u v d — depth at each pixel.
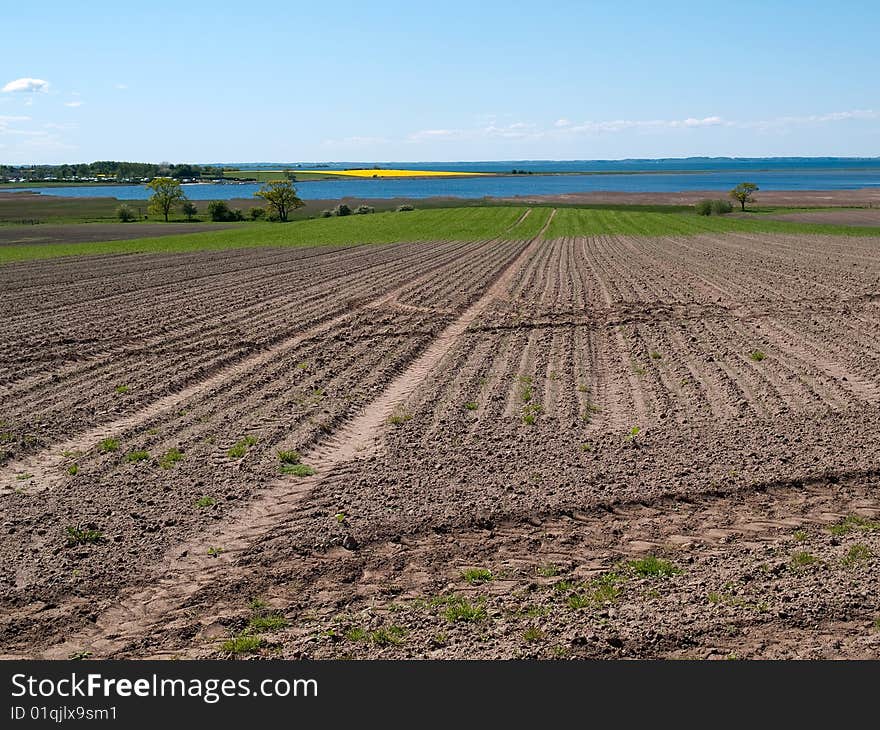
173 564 9.05
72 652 7.52
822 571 8.48
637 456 12.18
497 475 11.48
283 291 31.03
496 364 18.50
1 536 9.70
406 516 10.17
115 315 25.66
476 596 8.30
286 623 7.89
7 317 25.34
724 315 24.56
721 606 7.82
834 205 99.88
